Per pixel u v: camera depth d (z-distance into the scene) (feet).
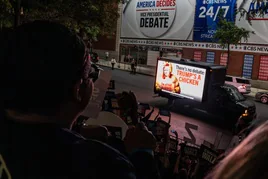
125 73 136.36
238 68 124.26
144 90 98.27
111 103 18.29
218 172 2.64
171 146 24.90
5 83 3.52
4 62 3.54
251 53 120.88
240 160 2.54
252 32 113.80
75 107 3.90
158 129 21.31
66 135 3.65
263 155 2.44
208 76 66.59
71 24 69.41
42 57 3.56
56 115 3.68
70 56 3.71
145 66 156.35
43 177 3.39
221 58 129.49
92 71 4.28
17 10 44.14
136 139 5.45
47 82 3.57
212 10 130.41
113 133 10.96
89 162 3.48
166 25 146.72
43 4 56.08
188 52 140.15
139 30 157.38
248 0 118.83
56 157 3.45
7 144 3.45
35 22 3.76
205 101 67.31
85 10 63.67
